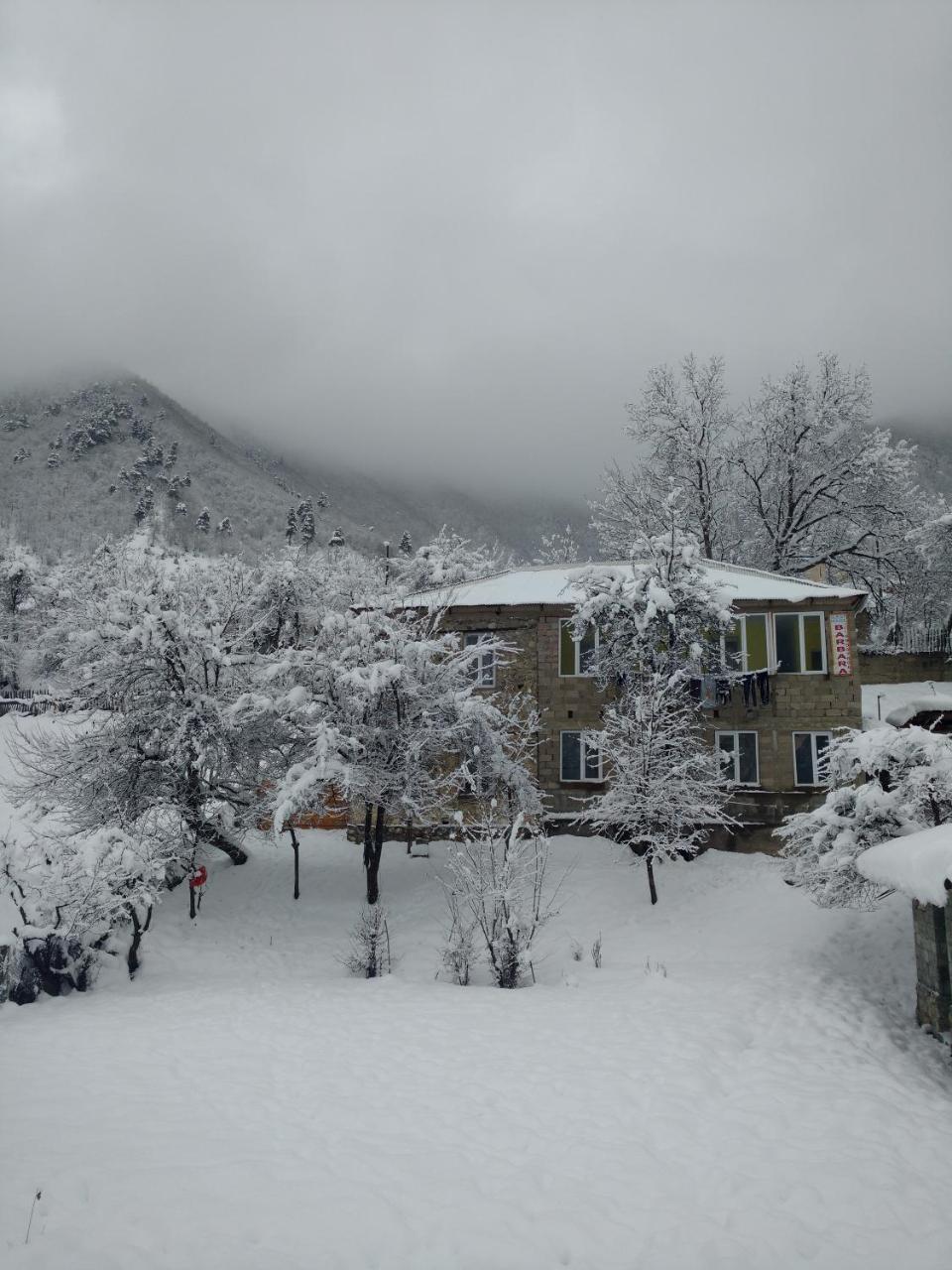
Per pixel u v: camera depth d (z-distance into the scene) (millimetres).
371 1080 11320
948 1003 14266
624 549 42969
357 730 22484
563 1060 12242
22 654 52812
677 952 19375
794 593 27469
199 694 22156
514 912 18672
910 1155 9336
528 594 29422
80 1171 7848
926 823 17984
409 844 26219
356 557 46688
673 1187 8492
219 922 21875
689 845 22391
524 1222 7656
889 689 35062
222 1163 8359
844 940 18906
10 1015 14492
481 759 24547
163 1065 11617
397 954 19734
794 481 41938
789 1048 13078
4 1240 6586
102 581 26141
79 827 22141
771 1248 7461
